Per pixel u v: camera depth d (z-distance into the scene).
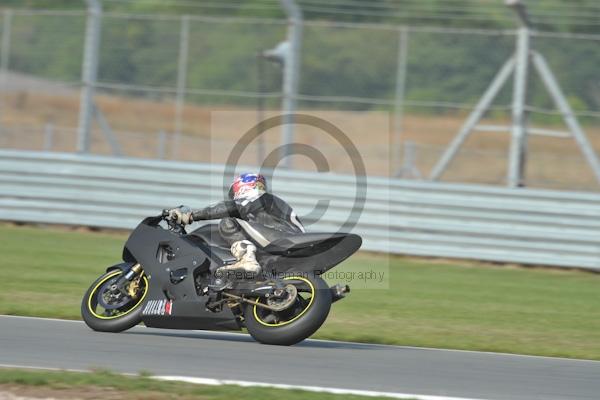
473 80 54.75
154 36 59.22
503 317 35.28
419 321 33.22
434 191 49.88
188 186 52.38
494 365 24.62
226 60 62.38
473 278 45.31
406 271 46.41
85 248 47.66
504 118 58.72
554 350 28.09
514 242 49.19
